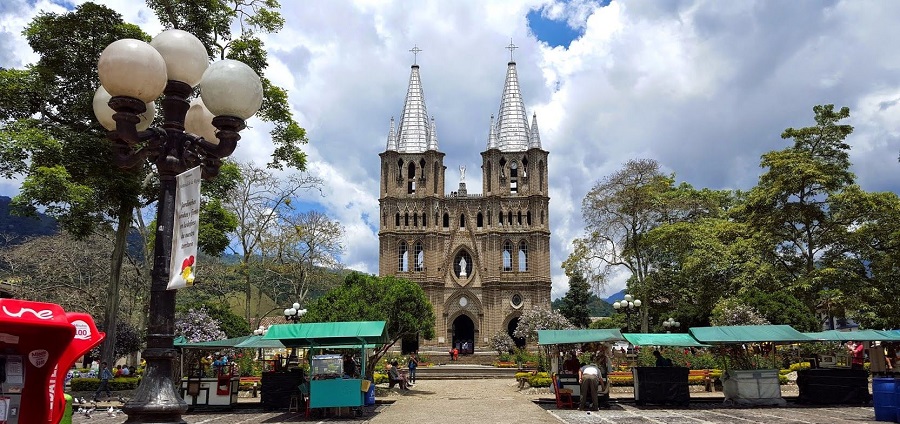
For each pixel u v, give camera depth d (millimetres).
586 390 23344
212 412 24625
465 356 74312
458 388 38531
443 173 86062
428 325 36625
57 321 6375
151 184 32094
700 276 48844
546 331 25719
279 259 55719
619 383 32688
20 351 6805
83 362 57531
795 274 46812
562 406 24141
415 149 85688
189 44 9734
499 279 81375
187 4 29219
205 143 9750
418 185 84625
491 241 82250
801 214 44125
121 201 29312
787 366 40594
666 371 24328
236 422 21094
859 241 42656
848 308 43312
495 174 84125
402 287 36250
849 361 37281
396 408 25609
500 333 75875
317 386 21922
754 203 46125
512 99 88250
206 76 9469
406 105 88562
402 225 83562
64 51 28031
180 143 9602
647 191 57844
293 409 24766
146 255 38500
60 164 26938
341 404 21812
